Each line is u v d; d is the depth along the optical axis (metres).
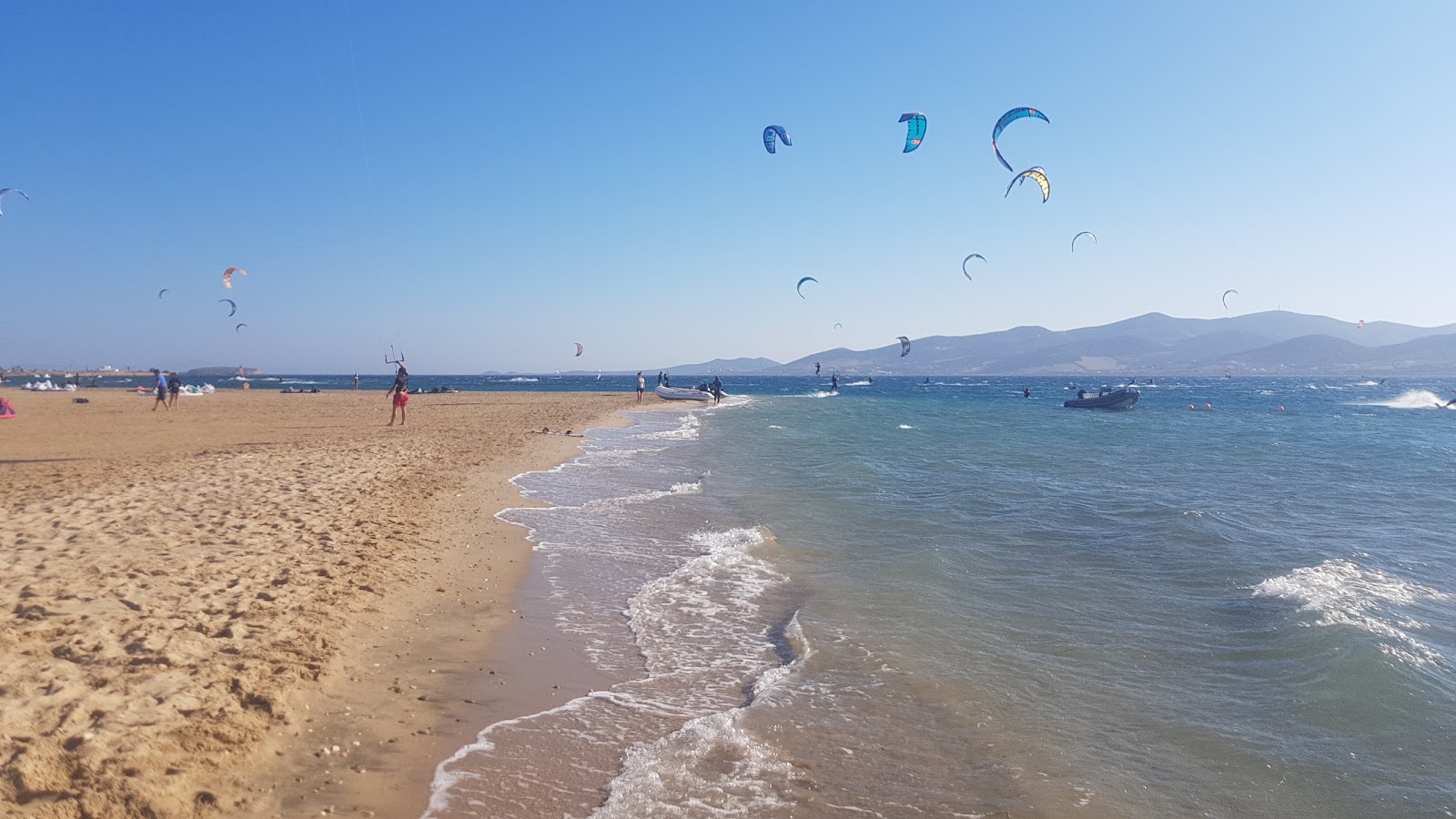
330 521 10.79
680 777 4.80
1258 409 69.19
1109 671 6.84
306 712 5.18
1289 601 8.91
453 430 27.20
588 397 61.31
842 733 5.51
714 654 7.00
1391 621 8.29
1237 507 15.75
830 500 15.08
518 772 4.75
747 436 30.69
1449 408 72.25
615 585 9.01
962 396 92.25
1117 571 10.32
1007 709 6.00
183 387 56.19
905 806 4.61
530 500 14.20
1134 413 58.34
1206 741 5.59
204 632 6.18
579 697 5.94
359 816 4.10
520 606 8.06
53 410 34.97
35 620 6.07
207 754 4.39
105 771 4.03
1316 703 6.21
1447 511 15.40
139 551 8.46
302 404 43.84
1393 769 5.26
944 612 8.31
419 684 5.89
